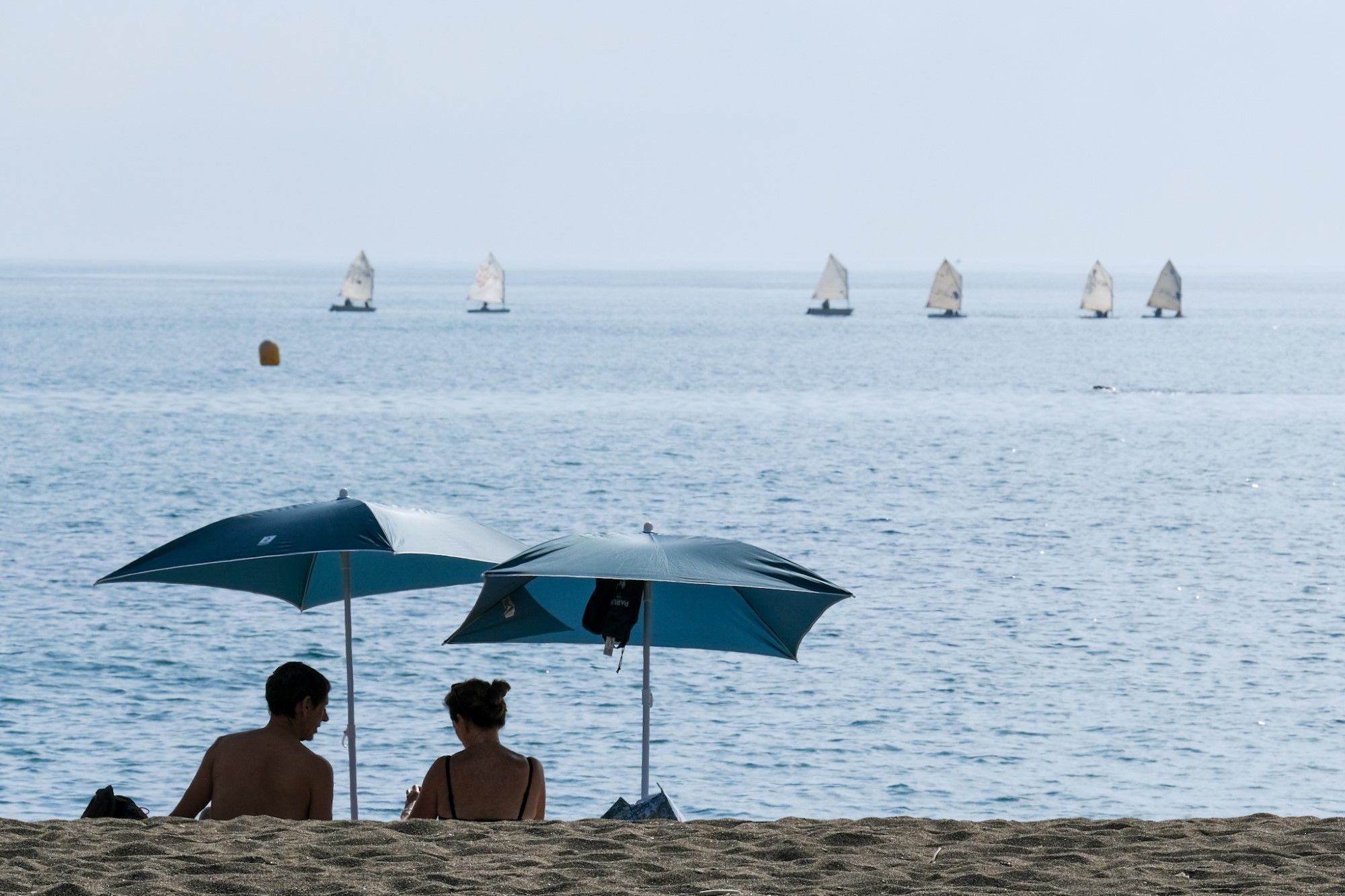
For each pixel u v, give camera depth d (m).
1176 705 86.06
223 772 31.88
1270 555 137.25
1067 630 104.88
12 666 90.94
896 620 108.06
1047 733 80.62
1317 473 199.38
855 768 74.94
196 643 97.62
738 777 73.44
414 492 174.38
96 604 108.56
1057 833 29.66
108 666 91.62
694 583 36.28
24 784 70.06
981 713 84.38
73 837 28.47
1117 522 156.75
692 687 89.12
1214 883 25.45
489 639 40.28
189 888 24.70
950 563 131.75
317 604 43.38
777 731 80.81
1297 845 28.53
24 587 114.50
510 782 32.19
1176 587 120.88
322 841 28.36
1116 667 94.94
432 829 29.75
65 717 81.12
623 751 77.12
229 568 42.59
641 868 26.62
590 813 68.19
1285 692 88.88
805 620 39.81
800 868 26.86
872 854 28.00
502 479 186.25
